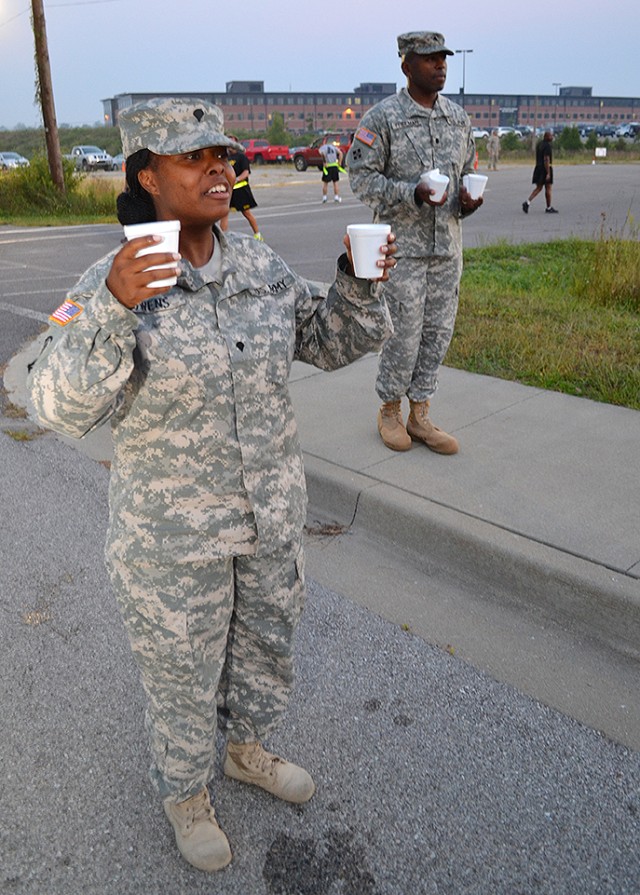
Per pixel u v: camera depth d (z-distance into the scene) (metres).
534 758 2.55
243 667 2.20
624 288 8.06
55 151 21.53
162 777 2.16
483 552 3.47
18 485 4.57
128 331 1.54
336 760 2.56
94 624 3.29
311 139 73.75
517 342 6.49
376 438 4.68
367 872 2.18
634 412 5.00
